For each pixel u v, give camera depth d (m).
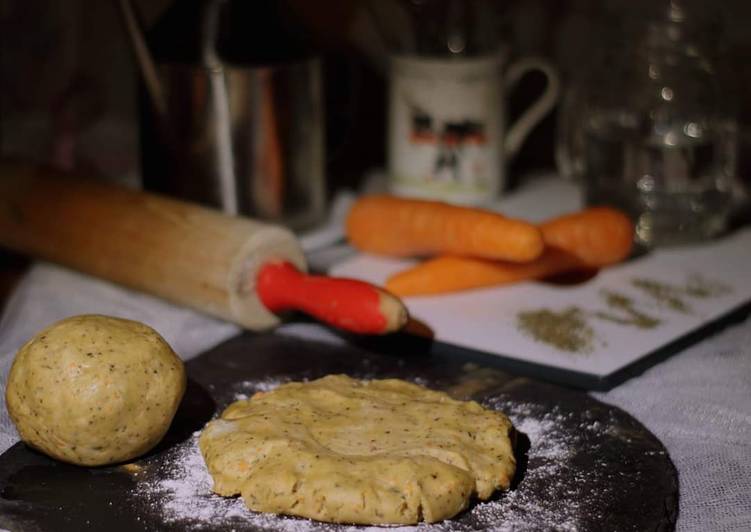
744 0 1.27
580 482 0.83
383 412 0.86
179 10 1.07
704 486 0.85
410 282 1.04
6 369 0.94
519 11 1.34
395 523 0.79
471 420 0.85
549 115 1.34
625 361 0.95
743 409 0.91
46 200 1.08
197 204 1.04
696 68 1.15
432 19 1.21
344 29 1.31
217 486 0.82
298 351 0.97
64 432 0.83
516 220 1.02
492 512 0.81
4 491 0.83
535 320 1.00
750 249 1.12
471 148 1.17
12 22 1.32
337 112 1.18
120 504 0.81
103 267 1.05
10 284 1.10
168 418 0.85
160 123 1.08
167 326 0.99
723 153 1.14
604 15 1.32
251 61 1.07
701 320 1.00
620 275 1.07
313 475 0.80
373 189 1.25
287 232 1.00
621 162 1.14
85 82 1.35
